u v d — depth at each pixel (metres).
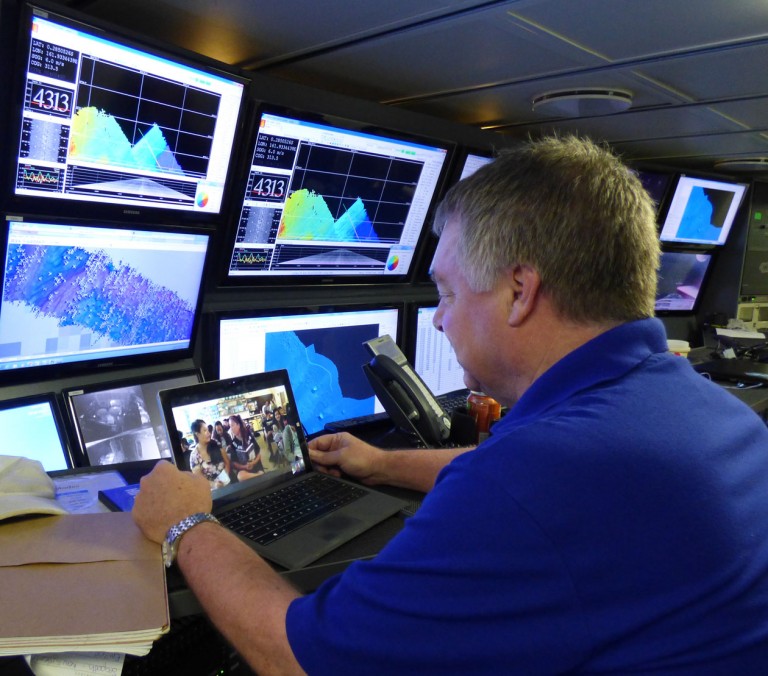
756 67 1.61
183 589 0.79
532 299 0.71
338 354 1.89
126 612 0.66
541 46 1.49
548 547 0.58
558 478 0.59
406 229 2.02
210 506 0.89
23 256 1.19
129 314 1.41
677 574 0.59
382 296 2.12
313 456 1.22
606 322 0.73
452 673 0.60
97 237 1.29
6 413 1.26
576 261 0.69
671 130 2.41
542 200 0.70
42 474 0.95
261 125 1.51
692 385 0.73
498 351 0.77
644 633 0.59
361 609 0.63
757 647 0.62
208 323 1.61
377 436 1.74
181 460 0.99
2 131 1.13
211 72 1.32
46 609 0.65
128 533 0.83
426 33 1.43
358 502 1.08
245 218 1.59
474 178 0.77
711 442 0.66
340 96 1.86
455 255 0.77
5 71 1.12
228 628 0.72
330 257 1.85
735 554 0.61
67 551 0.77
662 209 3.00
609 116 2.18
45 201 1.19
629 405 0.66
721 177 3.10
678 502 0.60
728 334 3.37
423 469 1.18
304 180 1.67
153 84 1.25
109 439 1.41
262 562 0.80
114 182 1.28
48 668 0.69
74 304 1.31
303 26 1.40
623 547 0.58
